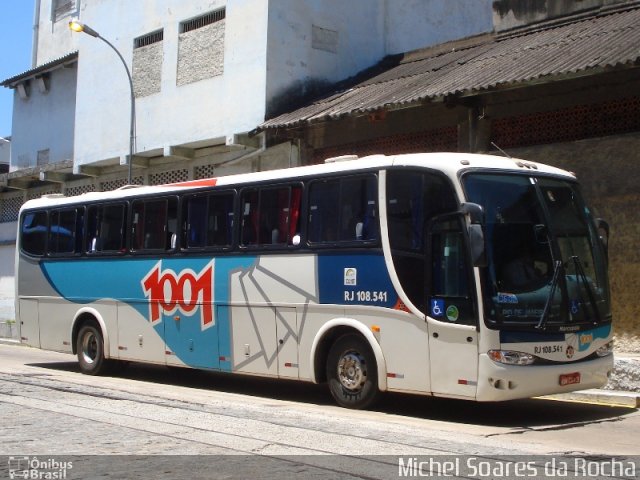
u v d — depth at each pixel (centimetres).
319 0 1997
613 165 1310
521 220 937
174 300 1272
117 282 1383
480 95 1496
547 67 1330
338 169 1061
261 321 1133
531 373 889
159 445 781
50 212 1551
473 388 886
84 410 995
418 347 941
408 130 1659
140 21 2223
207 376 1473
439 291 926
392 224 984
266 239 1141
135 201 1372
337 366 1041
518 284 907
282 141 1917
